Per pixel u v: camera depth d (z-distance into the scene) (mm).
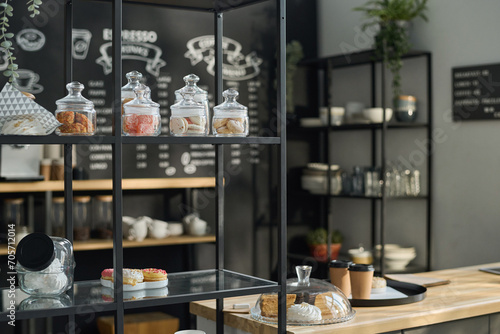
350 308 2242
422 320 2281
